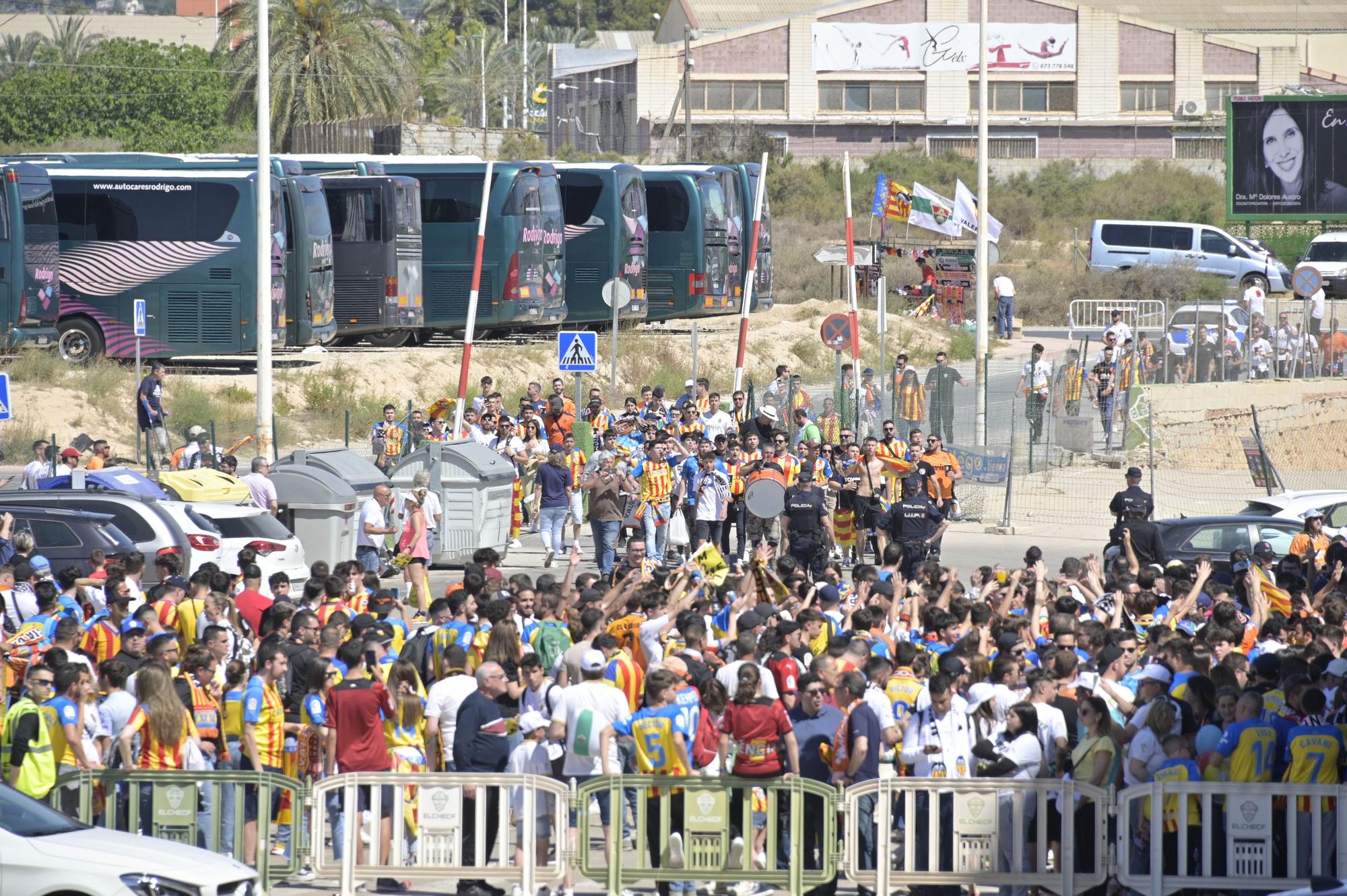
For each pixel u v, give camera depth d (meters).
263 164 99.62
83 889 34.16
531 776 37.69
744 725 38.94
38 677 40.06
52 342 130.12
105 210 133.25
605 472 81.75
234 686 42.34
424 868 37.69
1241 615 56.78
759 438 97.44
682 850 37.69
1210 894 37.91
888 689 41.38
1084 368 132.12
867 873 37.66
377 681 41.19
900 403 118.62
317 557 80.31
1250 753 38.34
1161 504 114.56
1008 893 38.91
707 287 169.38
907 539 79.25
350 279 146.75
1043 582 55.28
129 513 68.75
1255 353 147.25
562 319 156.88
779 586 52.38
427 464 86.12
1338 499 85.56
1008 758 39.06
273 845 41.97
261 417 100.12
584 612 44.38
